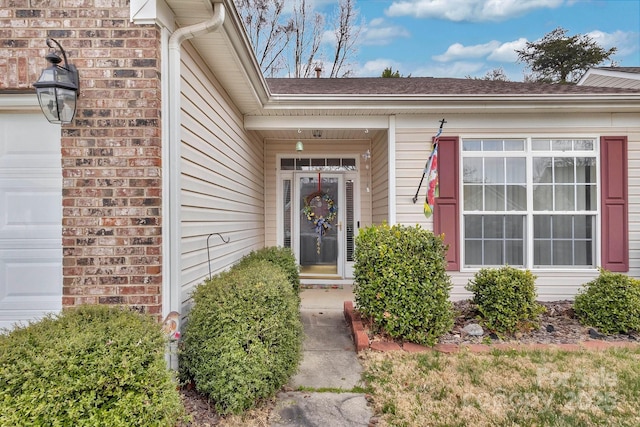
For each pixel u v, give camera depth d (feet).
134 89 8.29
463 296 16.79
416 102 16.19
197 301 8.69
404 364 10.37
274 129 17.84
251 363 7.74
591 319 13.33
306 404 8.51
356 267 12.89
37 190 8.96
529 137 17.06
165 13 8.63
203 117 11.25
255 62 12.45
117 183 8.25
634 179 16.88
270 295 8.63
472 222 17.20
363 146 23.43
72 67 8.11
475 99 16.02
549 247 17.04
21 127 8.98
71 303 8.18
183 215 9.55
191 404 8.05
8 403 5.41
